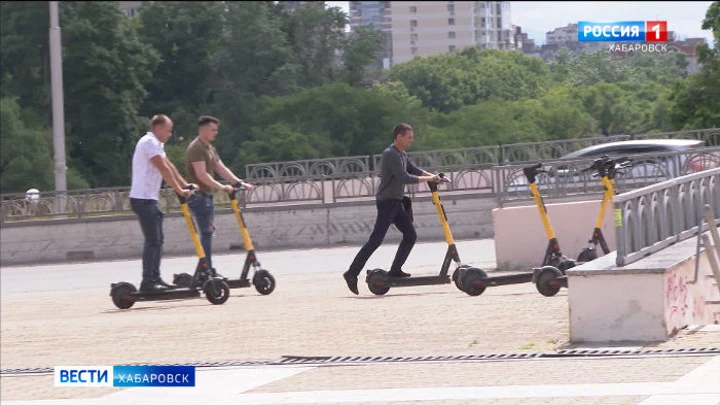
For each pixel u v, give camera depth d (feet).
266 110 540.52
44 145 474.49
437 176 94.58
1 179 464.24
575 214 118.42
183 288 102.73
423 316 79.41
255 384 56.80
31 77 522.88
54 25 275.80
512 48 431.84
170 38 595.88
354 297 97.55
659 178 131.75
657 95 219.00
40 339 83.82
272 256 184.44
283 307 92.84
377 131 517.96
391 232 202.49
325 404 50.01
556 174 133.49
